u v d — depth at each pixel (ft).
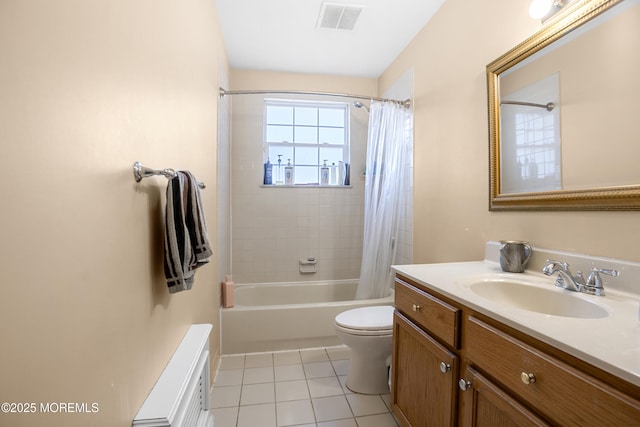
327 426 4.94
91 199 2.00
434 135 6.83
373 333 5.54
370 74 10.15
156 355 3.15
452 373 3.40
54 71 1.65
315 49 8.49
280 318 7.61
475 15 5.45
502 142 4.85
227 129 9.02
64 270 1.73
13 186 1.39
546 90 4.06
